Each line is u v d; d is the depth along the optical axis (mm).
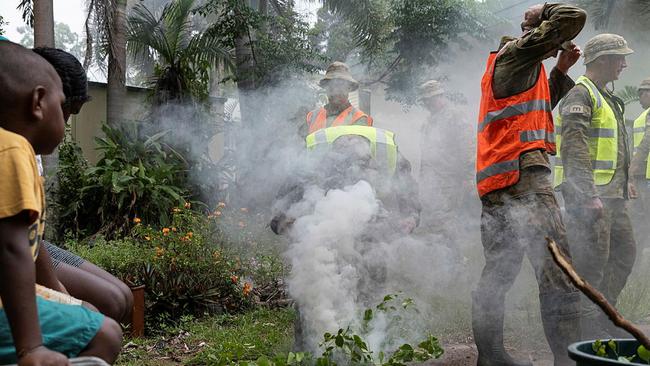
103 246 7023
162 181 9961
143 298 5746
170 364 4914
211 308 6422
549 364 4344
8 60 2252
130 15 13125
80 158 10570
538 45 3809
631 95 11852
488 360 4133
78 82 3023
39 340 1968
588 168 4750
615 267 5117
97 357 2285
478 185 4207
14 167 2020
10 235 1978
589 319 4703
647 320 5445
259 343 4902
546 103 4066
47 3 10156
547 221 3873
